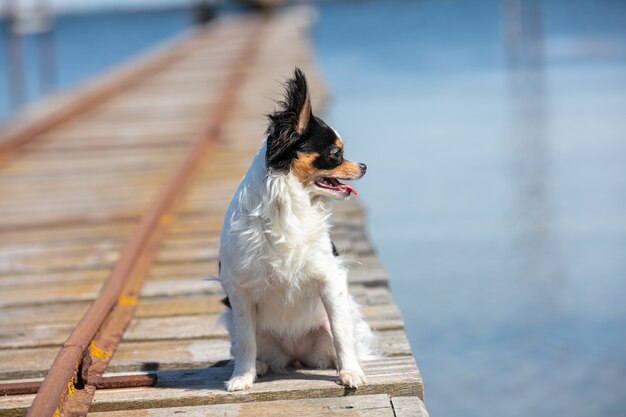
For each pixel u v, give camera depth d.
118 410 3.76
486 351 6.76
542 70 23.95
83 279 6.07
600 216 9.98
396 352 4.34
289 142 3.71
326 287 3.86
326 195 3.81
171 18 89.56
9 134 11.70
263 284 3.80
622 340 6.80
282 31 24.25
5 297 5.69
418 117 17.12
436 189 11.44
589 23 39.41
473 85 21.89
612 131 14.76
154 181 9.33
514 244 9.01
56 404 3.46
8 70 34.75
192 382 4.03
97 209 8.20
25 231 7.60
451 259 8.82
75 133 12.22
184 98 14.70
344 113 17.95
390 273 8.50
